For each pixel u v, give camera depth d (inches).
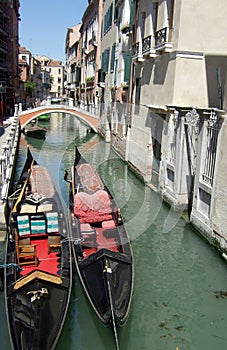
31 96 1959.9
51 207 284.8
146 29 550.3
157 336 215.8
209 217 325.1
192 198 383.9
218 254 308.0
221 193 304.5
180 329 222.8
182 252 318.0
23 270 238.4
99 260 238.8
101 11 1129.4
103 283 219.3
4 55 1257.4
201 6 422.9
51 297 203.2
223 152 304.0
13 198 337.1
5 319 217.2
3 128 821.2
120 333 189.6
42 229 275.3
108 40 972.6
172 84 441.4
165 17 461.4
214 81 444.5
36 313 189.5
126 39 733.3
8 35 1311.5
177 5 429.1
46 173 387.5
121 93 759.1
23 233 271.1
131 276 233.9
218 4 425.7
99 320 205.2
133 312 234.1
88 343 205.6
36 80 2389.3
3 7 1180.5
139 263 297.6
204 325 227.9
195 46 431.8
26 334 179.6
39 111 904.9
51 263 248.8
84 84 1477.6
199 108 341.7
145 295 254.4
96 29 1186.0
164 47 449.4
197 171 352.2
